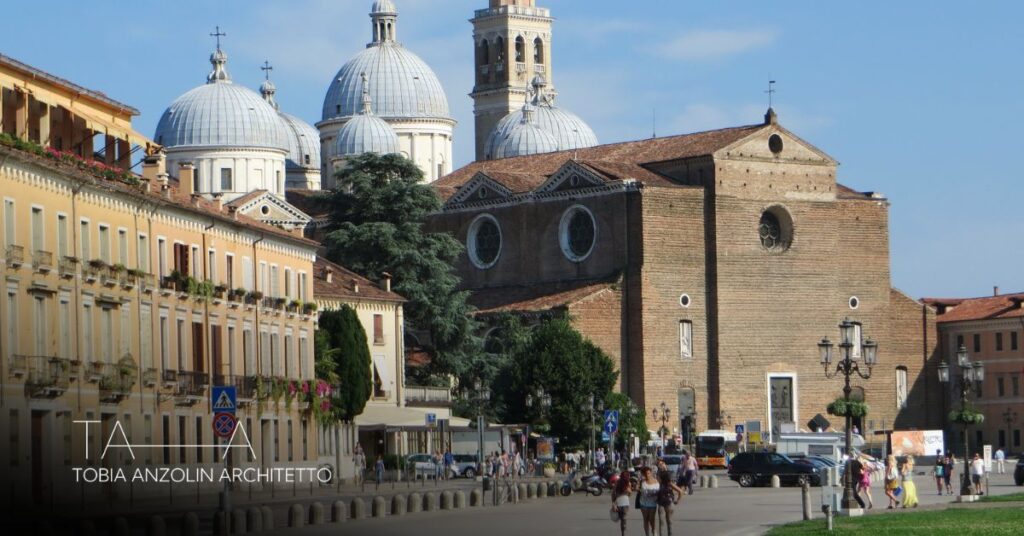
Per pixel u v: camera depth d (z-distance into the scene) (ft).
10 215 411.13
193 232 538.06
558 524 402.72
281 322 612.70
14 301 411.95
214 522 361.10
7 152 404.57
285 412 601.62
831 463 643.86
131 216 489.26
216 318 550.77
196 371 528.22
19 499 409.28
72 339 442.91
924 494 556.92
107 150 529.04
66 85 491.72
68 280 442.91
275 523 410.52
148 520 349.20
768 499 525.34
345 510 418.72
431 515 445.37
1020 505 444.96
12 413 407.23
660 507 344.69
